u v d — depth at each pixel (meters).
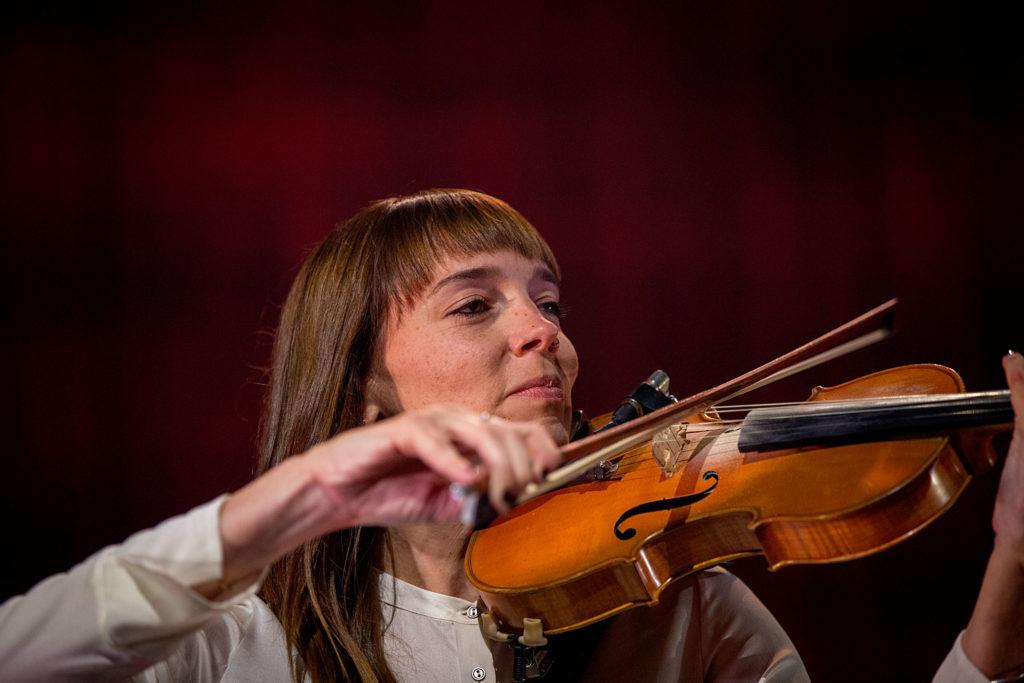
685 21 9.16
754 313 8.96
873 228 9.10
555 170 8.96
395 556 3.32
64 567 8.52
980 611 2.60
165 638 2.25
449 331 3.26
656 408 3.45
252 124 8.89
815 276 9.04
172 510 8.55
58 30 8.84
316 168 8.85
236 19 8.93
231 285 8.79
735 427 3.26
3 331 8.66
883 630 8.30
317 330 3.53
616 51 9.09
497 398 3.20
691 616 3.30
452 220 3.43
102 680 2.27
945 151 9.16
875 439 2.74
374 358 3.43
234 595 2.28
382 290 3.41
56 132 8.80
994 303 9.01
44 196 8.77
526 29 9.05
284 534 2.16
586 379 8.78
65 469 8.59
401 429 2.00
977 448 2.69
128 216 8.80
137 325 8.74
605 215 8.97
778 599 8.38
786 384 8.82
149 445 8.63
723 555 2.84
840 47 9.22
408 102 8.93
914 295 9.04
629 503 3.04
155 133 8.85
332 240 3.68
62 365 8.68
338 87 8.93
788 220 9.08
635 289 8.92
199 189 8.84
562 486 3.36
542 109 9.01
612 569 2.76
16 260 8.73
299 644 3.15
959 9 9.20
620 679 3.18
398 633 3.22
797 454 2.87
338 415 3.45
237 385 8.70
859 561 8.42
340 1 8.96
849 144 9.16
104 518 8.56
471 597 3.31
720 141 9.11
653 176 9.04
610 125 9.04
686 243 9.00
